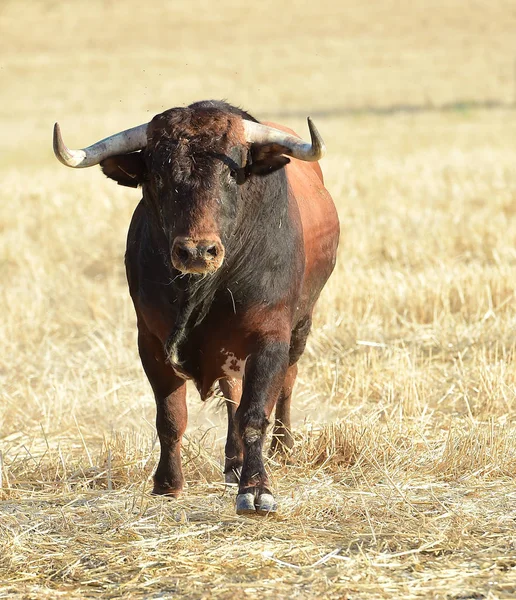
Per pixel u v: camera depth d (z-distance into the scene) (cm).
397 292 4003
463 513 2081
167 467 2320
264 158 2066
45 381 3312
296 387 3192
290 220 2255
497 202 6156
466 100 15375
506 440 2503
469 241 5112
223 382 2445
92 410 3020
